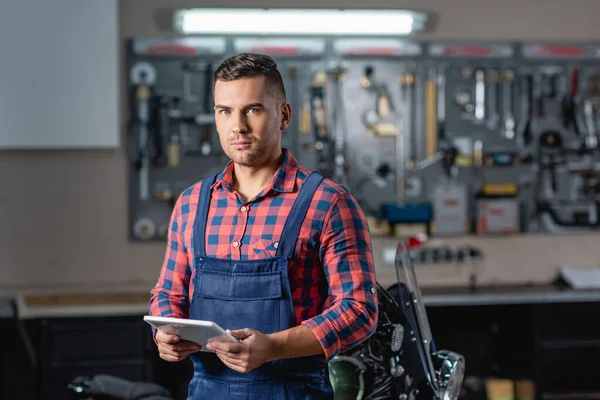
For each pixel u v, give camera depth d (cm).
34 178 524
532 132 552
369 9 535
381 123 541
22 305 472
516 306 510
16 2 502
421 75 544
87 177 527
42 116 508
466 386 512
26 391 473
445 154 545
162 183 530
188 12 513
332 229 196
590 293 505
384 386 241
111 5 509
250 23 522
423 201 547
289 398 193
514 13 552
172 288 207
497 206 547
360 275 195
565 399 495
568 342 495
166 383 489
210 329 171
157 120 528
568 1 556
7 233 523
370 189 544
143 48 526
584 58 554
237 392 195
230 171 206
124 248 531
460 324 527
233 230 199
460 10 549
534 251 557
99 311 464
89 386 329
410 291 242
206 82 530
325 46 536
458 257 538
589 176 553
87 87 510
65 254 527
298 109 534
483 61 548
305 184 200
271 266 193
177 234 209
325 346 186
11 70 504
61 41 507
